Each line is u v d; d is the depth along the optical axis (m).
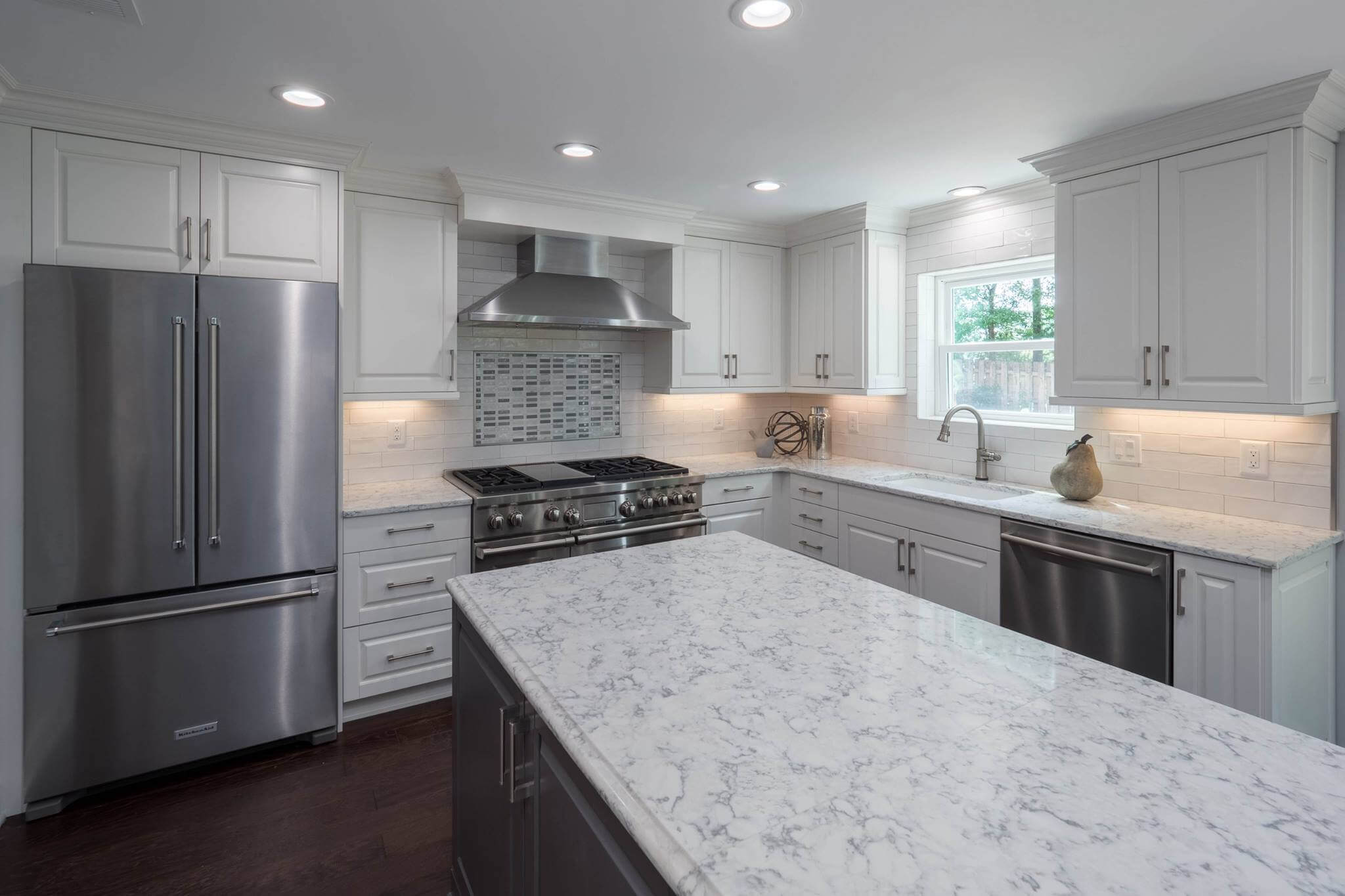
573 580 1.85
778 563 2.03
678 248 3.96
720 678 1.24
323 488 2.71
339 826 2.26
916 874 0.74
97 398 2.31
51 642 2.30
